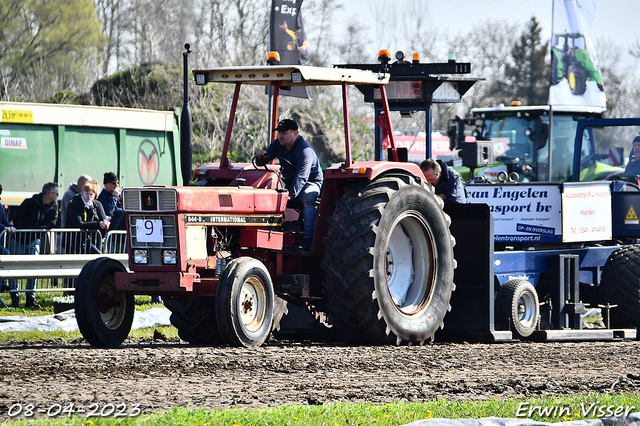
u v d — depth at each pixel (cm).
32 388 1883
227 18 11575
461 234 3231
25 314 3988
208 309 2917
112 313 2770
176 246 2627
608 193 4038
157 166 6006
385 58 3141
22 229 4325
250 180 2930
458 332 3288
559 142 7556
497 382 2188
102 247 4453
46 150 5375
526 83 16100
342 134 10306
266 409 1666
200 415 1577
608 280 3809
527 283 3497
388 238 2880
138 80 10050
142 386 1948
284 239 2997
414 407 1753
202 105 9356
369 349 2747
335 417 1617
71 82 11775
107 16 12150
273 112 3127
